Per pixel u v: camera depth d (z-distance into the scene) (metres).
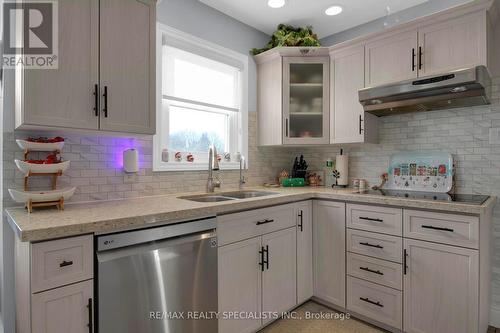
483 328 1.76
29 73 1.29
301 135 2.71
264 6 2.46
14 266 1.49
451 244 1.69
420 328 1.81
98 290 1.17
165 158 2.19
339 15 2.61
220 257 1.67
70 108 1.40
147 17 1.70
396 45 2.19
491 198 1.91
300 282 2.25
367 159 2.71
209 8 2.47
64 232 1.08
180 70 2.36
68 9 1.40
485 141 2.09
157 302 1.35
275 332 1.96
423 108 2.28
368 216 2.05
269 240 1.99
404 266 1.88
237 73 2.75
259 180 2.91
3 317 1.48
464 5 1.85
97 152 1.83
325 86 2.63
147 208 1.51
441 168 2.27
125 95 1.60
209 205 1.61
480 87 1.78
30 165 1.42
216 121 2.64
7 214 1.41
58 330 1.08
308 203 2.36
